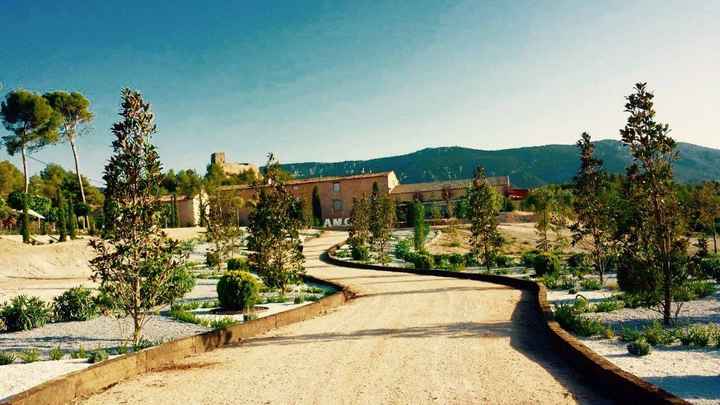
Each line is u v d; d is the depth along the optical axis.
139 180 11.45
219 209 50.75
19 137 51.72
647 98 11.45
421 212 42.84
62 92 54.78
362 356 9.03
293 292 20.98
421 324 12.27
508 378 7.20
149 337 12.00
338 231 69.31
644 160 11.46
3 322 13.45
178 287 12.21
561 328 10.10
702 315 11.42
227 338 11.19
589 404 5.97
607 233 19.33
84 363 9.02
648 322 10.95
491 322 12.19
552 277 21.11
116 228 11.17
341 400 6.49
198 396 6.99
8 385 7.50
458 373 7.56
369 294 19.42
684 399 5.66
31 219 54.09
